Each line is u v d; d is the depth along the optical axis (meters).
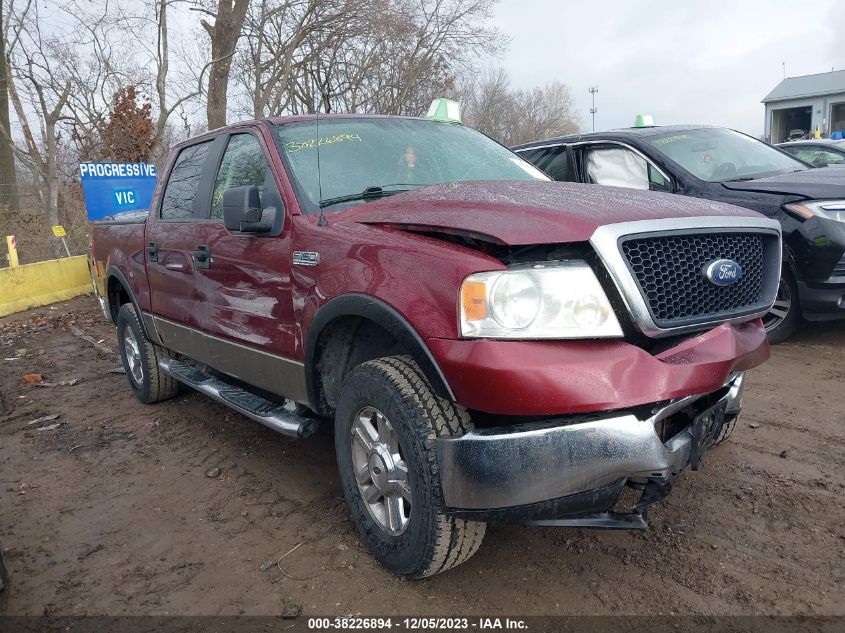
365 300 2.63
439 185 3.23
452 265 2.35
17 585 2.92
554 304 2.25
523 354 2.20
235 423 4.81
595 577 2.72
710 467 3.57
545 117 48.72
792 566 2.71
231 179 3.82
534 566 2.83
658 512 3.17
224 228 3.67
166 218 4.50
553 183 3.19
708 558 2.79
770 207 5.36
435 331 2.36
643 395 2.23
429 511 2.45
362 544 3.06
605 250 2.28
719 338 2.50
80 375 6.49
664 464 2.34
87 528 3.41
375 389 2.63
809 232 5.14
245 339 3.54
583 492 2.29
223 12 15.69
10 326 9.18
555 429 2.24
